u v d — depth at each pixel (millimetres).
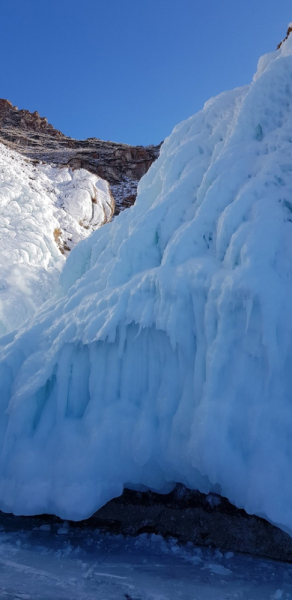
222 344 3605
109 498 3703
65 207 18266
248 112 4914
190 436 3502
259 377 3422
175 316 3869
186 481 3676
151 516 3965
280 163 4309
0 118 60875
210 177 4684
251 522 3611
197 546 3715
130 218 5688
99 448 3775
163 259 4355
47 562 3529
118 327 4160
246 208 4105
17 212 14555
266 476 3104
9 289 10297
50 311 5203
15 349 4738
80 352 4367
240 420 3332
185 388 3770
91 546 3803
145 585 3184
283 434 3221
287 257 3693
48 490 3758
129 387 4074
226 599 3000
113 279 4691
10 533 4059
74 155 46000
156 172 6336
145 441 3682
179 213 4820
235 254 3826
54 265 13289
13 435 4172
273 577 3250
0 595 3070
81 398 4316
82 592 3107
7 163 18547
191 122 6016
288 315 3459
